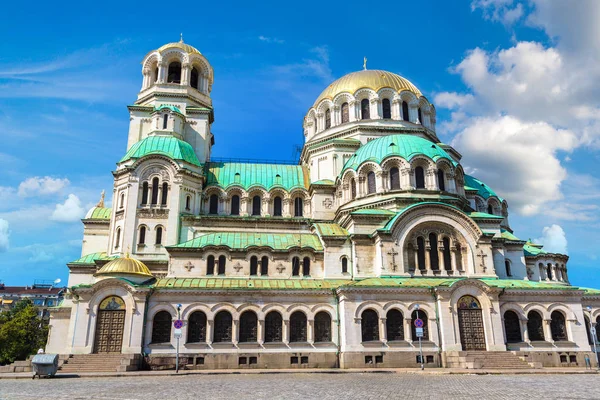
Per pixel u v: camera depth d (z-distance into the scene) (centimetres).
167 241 6084
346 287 4953
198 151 7356
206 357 4800
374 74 7906
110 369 4425
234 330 4925
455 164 6406
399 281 5225
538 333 5131
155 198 6281
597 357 5047
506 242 6028
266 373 4303
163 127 7050
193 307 4944
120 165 6631
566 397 2505
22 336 7712
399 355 4850
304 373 4291
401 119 7544
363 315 4984
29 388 3067
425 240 5622
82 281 6353
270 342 4953
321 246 5912
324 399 2433
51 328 5906
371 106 7588
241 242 5909
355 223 5806
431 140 7694
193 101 7669
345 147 7212
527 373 4197
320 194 6900
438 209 5656
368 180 6362
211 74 8275
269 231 6619
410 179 6078
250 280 5484
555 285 5553
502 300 5144
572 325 5162
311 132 8088
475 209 6825
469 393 2689
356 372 4347
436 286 5028
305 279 5622
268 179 7200
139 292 4850
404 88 7750
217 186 6862
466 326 4981
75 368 4400
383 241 5494
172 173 6334
